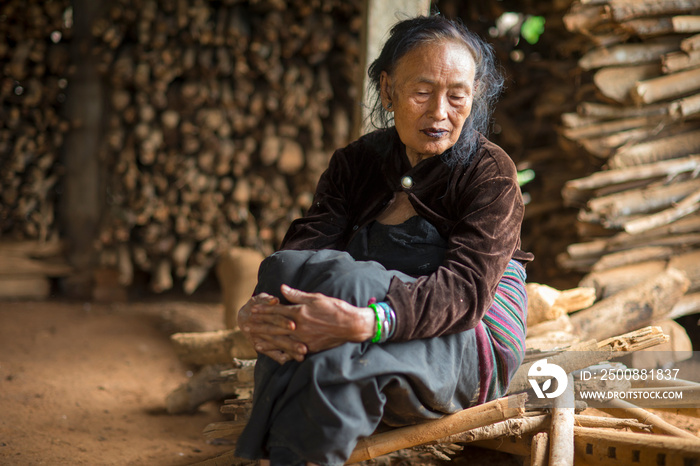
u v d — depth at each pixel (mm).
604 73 3436
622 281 3342
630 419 2002
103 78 5012
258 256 4188
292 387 1559
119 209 4914
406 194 1912
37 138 4914
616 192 3477
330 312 1554
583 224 3611
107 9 4859
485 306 1682
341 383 1545
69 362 3629
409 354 1627
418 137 1789
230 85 4926
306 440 1537
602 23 3406
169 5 4730
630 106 3484
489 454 2307
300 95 4902
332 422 1521
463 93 1760
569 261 3578
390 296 1608
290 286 1716
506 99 4820
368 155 2027
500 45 4902
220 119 4883
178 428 2764
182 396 2900
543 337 2525
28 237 4988
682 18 3350
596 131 3523
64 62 4922
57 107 5082
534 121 4680
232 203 5043
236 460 1995
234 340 2805
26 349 3803
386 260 1882
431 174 1864
